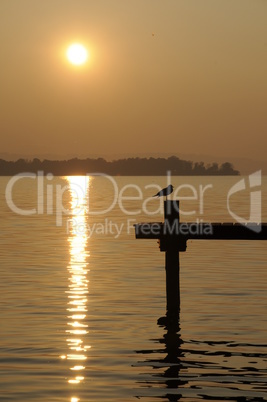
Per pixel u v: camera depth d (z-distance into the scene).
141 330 46.56
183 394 34.56
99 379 36.69
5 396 34.16
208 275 68.00
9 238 106.69
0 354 40.91
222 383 36.12
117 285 62.69
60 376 37.12
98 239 105.50
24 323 48.25
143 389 35.22
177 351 41.75
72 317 50.06
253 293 58.47
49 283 63.66
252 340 44.12
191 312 51.62
